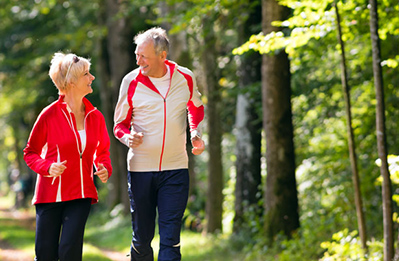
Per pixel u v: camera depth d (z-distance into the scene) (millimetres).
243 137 13109
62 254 4719
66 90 4828
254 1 11031
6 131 41250
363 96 11969
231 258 11094
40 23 23188
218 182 14727
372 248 7500
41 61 23672
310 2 7559
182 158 4926
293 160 10531
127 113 4848
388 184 6336
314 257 9125
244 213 12172
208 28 11711
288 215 10492
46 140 4832
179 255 4852
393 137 10688
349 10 8023
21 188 34000
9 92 26438
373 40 6348
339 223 10391
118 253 14312
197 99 5004
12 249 13109
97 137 4926
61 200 4742
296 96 12266
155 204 5000
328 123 12680
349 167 11234
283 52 10273
